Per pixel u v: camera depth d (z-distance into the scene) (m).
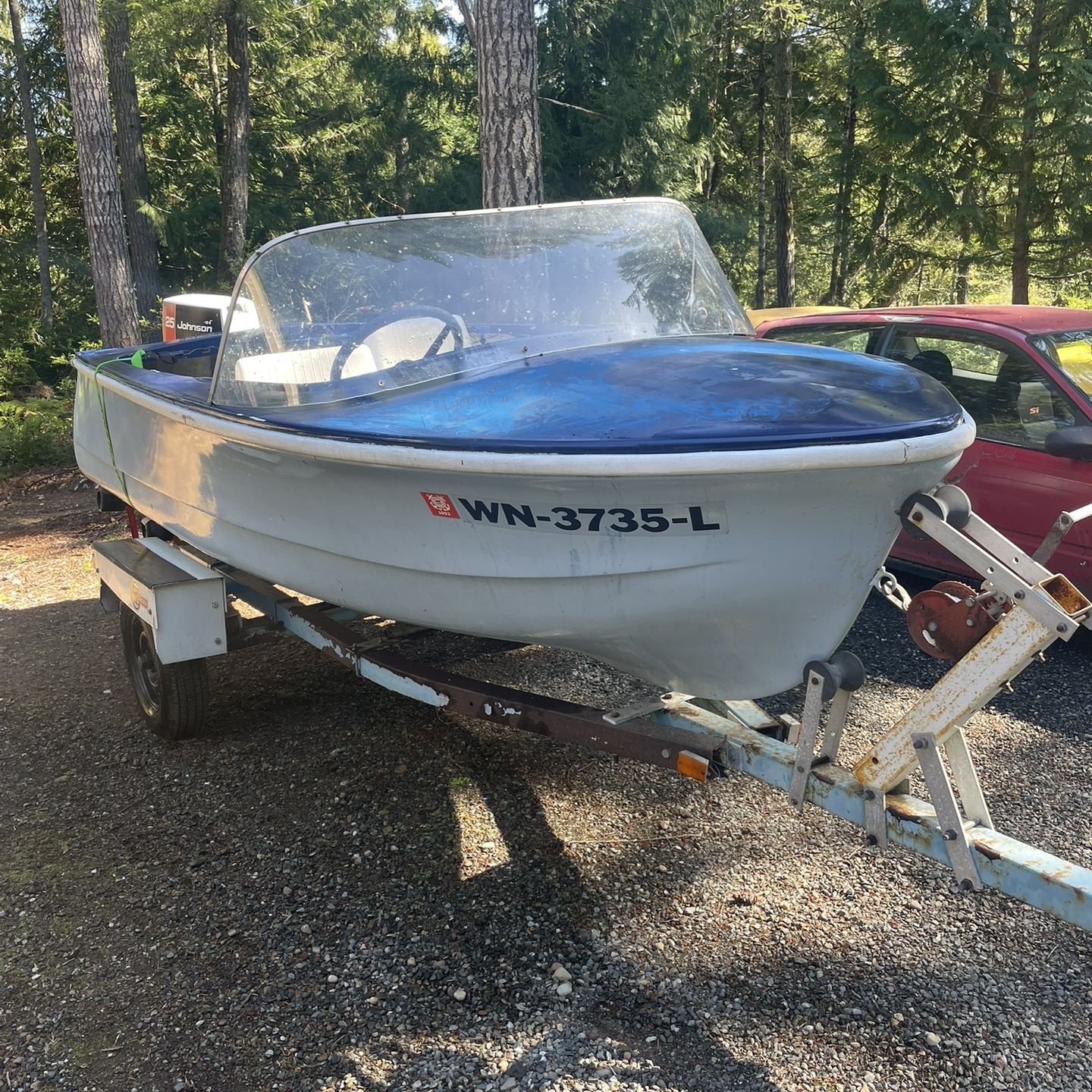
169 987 2.72
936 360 5.16
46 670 5.21
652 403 2.50
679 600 2.57
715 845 3.28
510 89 6.80
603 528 2.54
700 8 17.50
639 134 17.69
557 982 2.67
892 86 14.88
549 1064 2.39
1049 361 4.64
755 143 22.69
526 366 3.02
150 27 17.50
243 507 3.54
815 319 5.91
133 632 4.19
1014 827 3.29
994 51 13.17
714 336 3.38
